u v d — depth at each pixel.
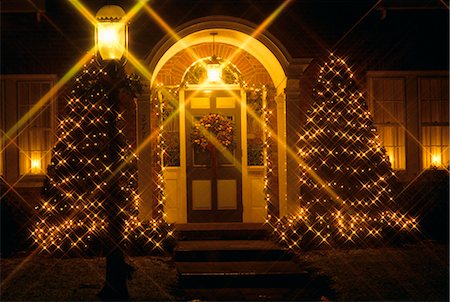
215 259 10.98
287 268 10.22
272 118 13.48
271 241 11.99
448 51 13.29
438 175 12.73
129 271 8.95
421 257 10.98
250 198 13.52
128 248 11.24
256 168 13.52
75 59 12.83
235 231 12.31
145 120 12.05
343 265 10.45
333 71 12.85
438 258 10.88
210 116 13.51
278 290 9.65
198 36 12.66
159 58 12.17
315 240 11.78
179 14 12.38
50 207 11.70
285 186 12.70
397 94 13.22
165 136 13.48
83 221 11.66
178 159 13.52
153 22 12.25
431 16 13.27
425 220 12.56
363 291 8.93
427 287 9.07
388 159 12.42
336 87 12.66
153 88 13.12
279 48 12.30
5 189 12.66
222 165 13.52
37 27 12.88
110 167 8.42
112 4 8.55
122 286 8.45
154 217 12.47
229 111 13.56
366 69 13.04
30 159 12.85
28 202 12.66
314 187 12.25
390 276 9.71
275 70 12.91
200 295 9.29
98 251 11.52
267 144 13.43
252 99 13.56
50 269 10.38
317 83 12.71
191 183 13.48
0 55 12.85
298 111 12.36
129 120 12.52
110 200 8.41
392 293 8.80
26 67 12.81
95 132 11.98
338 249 11.81
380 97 13.16
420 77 13.23
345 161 12.33
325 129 12.41
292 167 12.29
